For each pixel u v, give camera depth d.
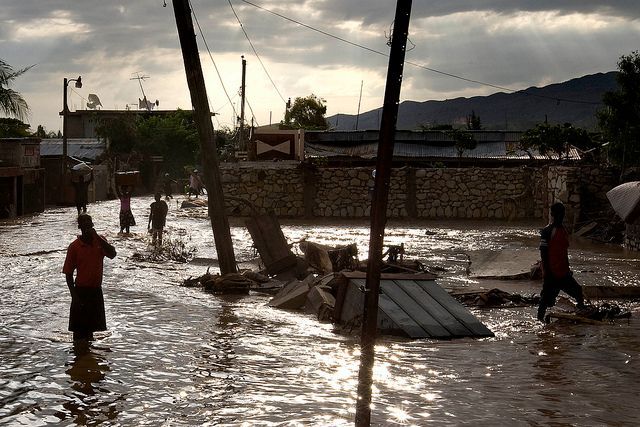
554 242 11.73
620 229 24.72
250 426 6.75
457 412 7.17
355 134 44.97
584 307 11.98
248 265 17.89
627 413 7.19
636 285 14.88
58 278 15.44
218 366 8.84
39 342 9.95
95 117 66.12
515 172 34.34
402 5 5.88
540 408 7.32
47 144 60.19
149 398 7.59
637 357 9.38
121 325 11.10
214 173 15.58
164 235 25.20
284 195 35.12
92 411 7.19
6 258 18.64
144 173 63.19
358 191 35.09
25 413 7.11
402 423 6.82
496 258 18.48
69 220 32.28
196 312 12.26
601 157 34.00
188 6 15.40
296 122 73.88
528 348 9.91
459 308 11.41
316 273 15.93
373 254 6.02
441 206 34.69
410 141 44.50
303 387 7.98
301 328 11.10
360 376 6.05
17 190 34.84
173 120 68.38
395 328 10.67
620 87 26.11
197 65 15.45
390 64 5.88
